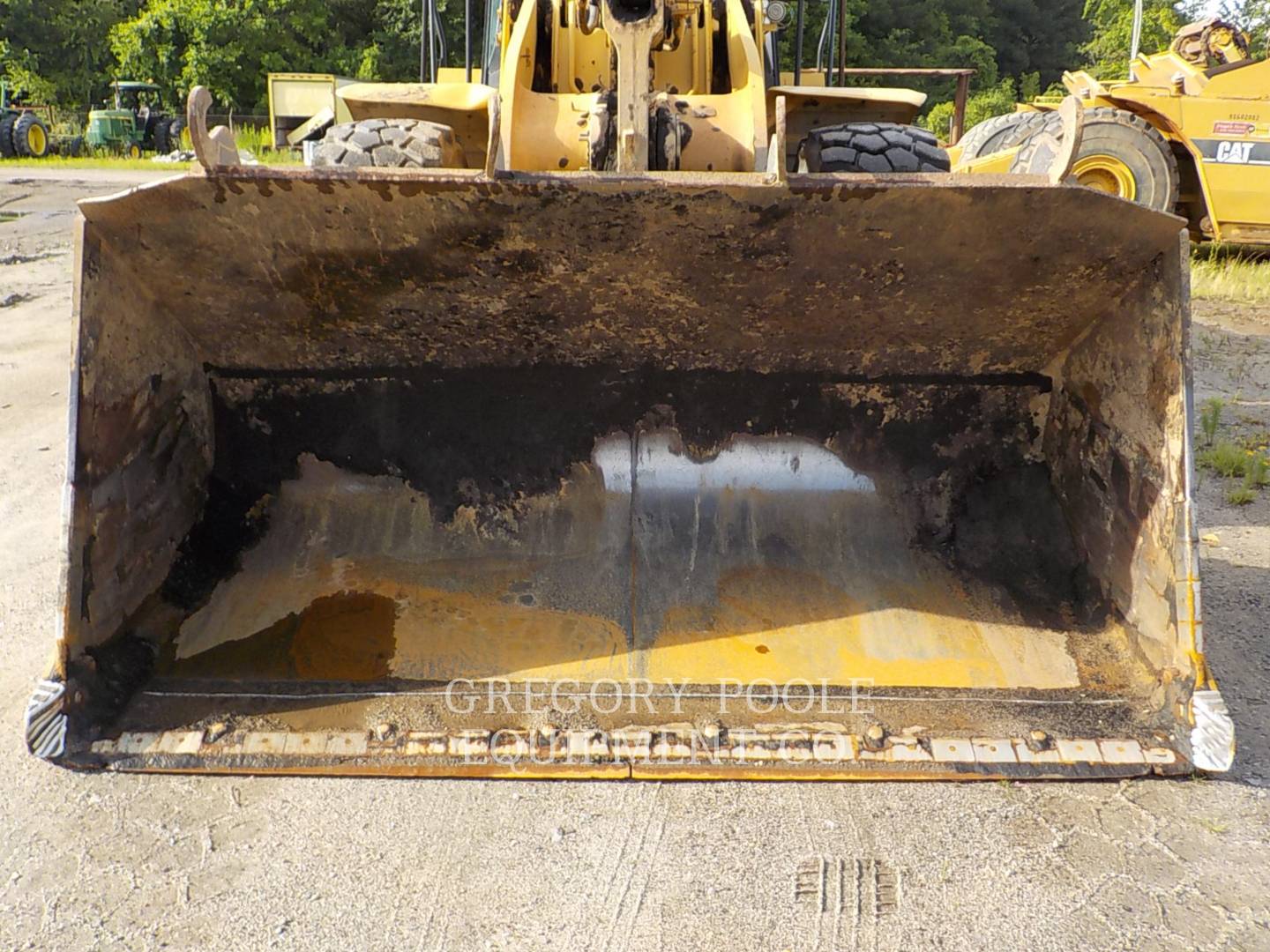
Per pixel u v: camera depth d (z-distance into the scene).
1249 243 9.91
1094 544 3.18
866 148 4.03
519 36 3.93
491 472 3.46
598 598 3.24
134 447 2.98
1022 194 2.58
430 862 2.48
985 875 2.45
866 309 3.10
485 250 2.83
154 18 32.91
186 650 3.02
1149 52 29.69
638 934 2.29
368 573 3.30
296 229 2.75
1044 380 3.43
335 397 3.41
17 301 9.13
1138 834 2.56
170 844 2.52
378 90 4.21
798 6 4.81
